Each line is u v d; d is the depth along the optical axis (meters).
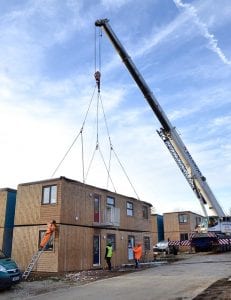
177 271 19.75
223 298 10.77
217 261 24.94
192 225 51.94
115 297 12.58
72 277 20.00
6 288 16.25
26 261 24.12
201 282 14.77
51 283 17.94
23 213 25.34
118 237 29.25
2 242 25.88
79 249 24.55
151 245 34.41
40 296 14.12
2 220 26.39
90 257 25.44
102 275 20.55
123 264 28.59
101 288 15.00
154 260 31.84
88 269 24.89
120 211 30.09
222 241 33.47
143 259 32.25
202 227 34.56
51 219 23.78
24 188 25.84
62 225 23.47
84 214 25.66
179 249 40.44
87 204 26.19
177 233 51.75
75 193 25.19
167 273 19.03
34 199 25.12
